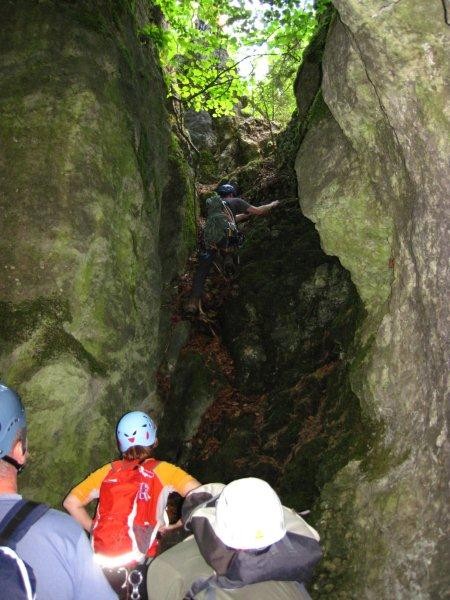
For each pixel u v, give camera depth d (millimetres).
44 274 4094
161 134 6305
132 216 5062
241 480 1812
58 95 4375
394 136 3113
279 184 7555
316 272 5758
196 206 7895
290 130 8016
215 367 5973
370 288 4047
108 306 4574
